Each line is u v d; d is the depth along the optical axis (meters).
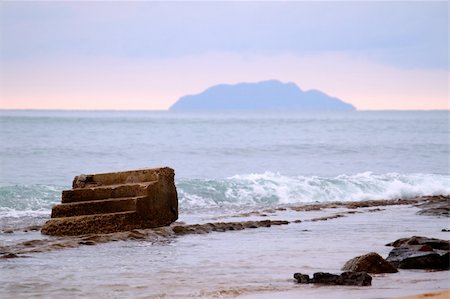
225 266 29.52
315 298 22.89
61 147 122.75
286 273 27.89
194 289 24.95
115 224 39.28
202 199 61.28
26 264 29.78
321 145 141.75
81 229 39.25
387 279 25.81
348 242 36.06
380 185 68.88
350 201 60.41
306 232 39.91
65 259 31.09
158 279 26.81
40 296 24.14
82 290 24.98
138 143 139.38
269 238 37.62
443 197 60.41
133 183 40.84
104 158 108.38
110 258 31.45
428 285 24.72
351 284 24.97
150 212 40.09
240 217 48.28
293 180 67.25
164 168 41.31
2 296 24.16
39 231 40.47
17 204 54.53
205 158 113.31
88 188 40.97
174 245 35.22
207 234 39.12
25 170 88.25
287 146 137.88
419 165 105.31
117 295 24.17
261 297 23.27
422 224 43.41
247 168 99.56
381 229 41.12
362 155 121.88
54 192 57.66
